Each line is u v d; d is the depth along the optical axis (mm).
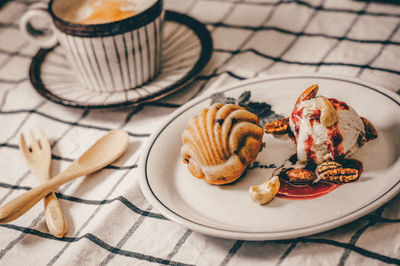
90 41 597
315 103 530
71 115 646
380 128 539
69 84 666
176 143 562
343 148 521
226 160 519
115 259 498
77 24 590
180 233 506
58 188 562
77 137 617
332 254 471
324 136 521
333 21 694
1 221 511
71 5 660
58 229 518
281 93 589
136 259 496
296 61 654
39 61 693
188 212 505
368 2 707
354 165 520
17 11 832
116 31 592
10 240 525
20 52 760
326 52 654
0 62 748
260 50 680
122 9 651
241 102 587
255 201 501
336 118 519
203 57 651
